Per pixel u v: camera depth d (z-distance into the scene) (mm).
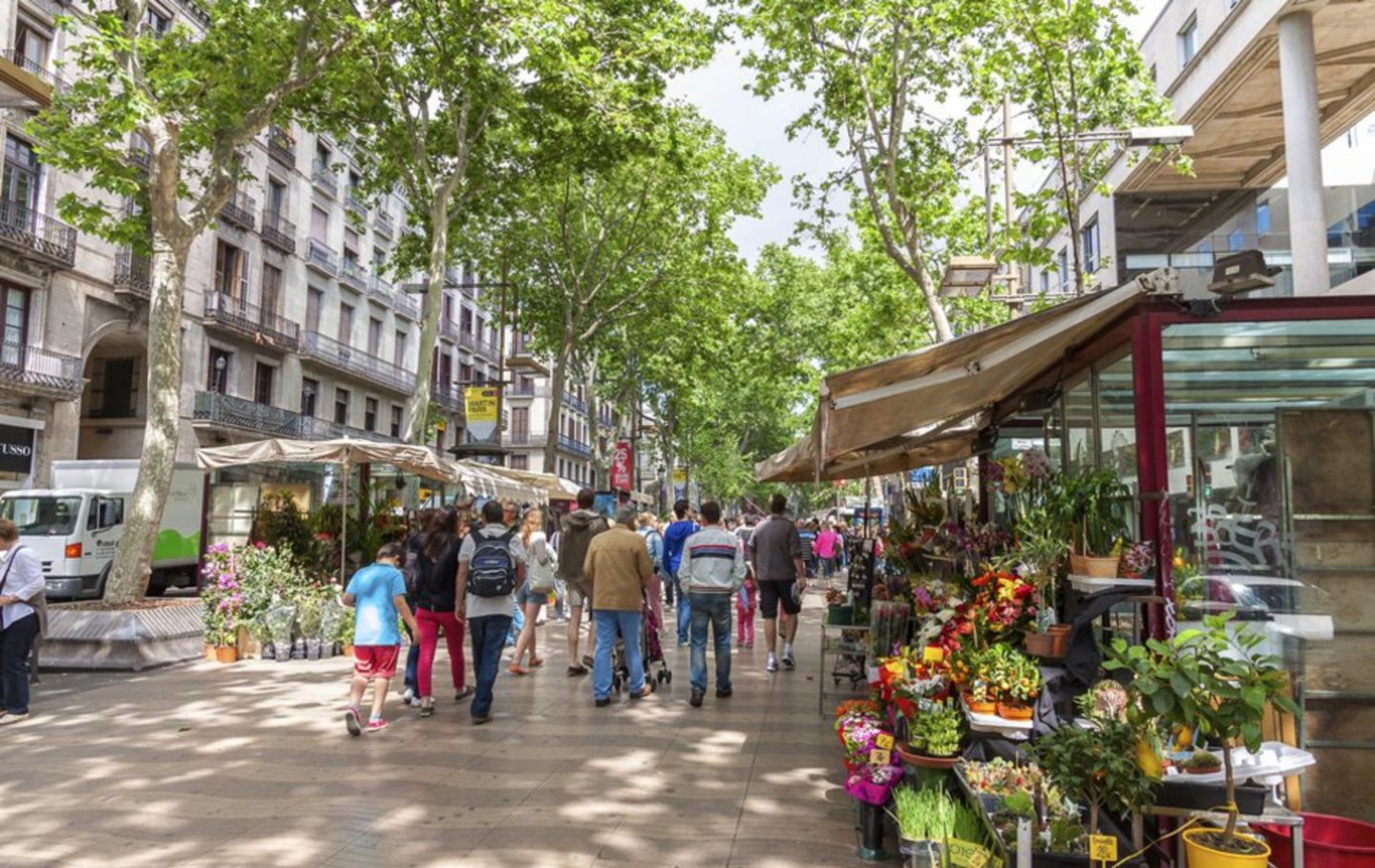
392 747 6504
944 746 4164
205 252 28000
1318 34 12023
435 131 17766
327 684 9125
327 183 34719
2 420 21562
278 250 31641
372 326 38812
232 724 7262
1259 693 3018
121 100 10219
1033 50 11250
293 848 4492
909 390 4781
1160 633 4203
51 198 22875
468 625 7699
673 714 7617
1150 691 3049
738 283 26453
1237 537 4348
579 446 62938
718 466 53875
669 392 37500
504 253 24344
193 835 4688
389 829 4773
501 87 15062
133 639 9867
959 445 10453
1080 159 12273
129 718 7480
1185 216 18625
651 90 16766
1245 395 4395
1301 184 11141
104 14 10211
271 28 12664
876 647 6152
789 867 4266
